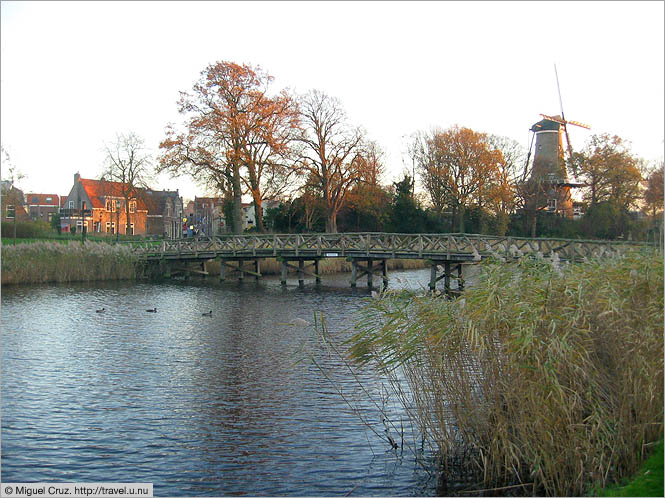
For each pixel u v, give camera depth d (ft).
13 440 24.36
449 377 21.33
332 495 19.80
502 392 20.12
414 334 22.02
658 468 18.53
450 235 76.28
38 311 56.95
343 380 32.32
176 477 21.16
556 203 151.33
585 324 20.45
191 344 41.73
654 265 21.62
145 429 25.58
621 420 19.51
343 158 132.26
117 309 59.06
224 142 107.04
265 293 76.43
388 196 151.23
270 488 20.36
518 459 19.81
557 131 183.73
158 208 241.76
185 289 80.12
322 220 151.43
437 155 142.31
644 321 20.75
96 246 90.48
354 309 59.93
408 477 20.89
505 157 153.28
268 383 31.99
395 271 107.14
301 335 45.03
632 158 140.87
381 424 25.88
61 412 27.58
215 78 108.27
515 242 70.74
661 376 20.17
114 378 33.06
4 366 35.55
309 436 24.63
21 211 130.52
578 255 64.95
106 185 204.54
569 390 19.12
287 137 114.32
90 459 22.59
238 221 110.42
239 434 24.94
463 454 21.47
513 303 20.30
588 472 18.76
